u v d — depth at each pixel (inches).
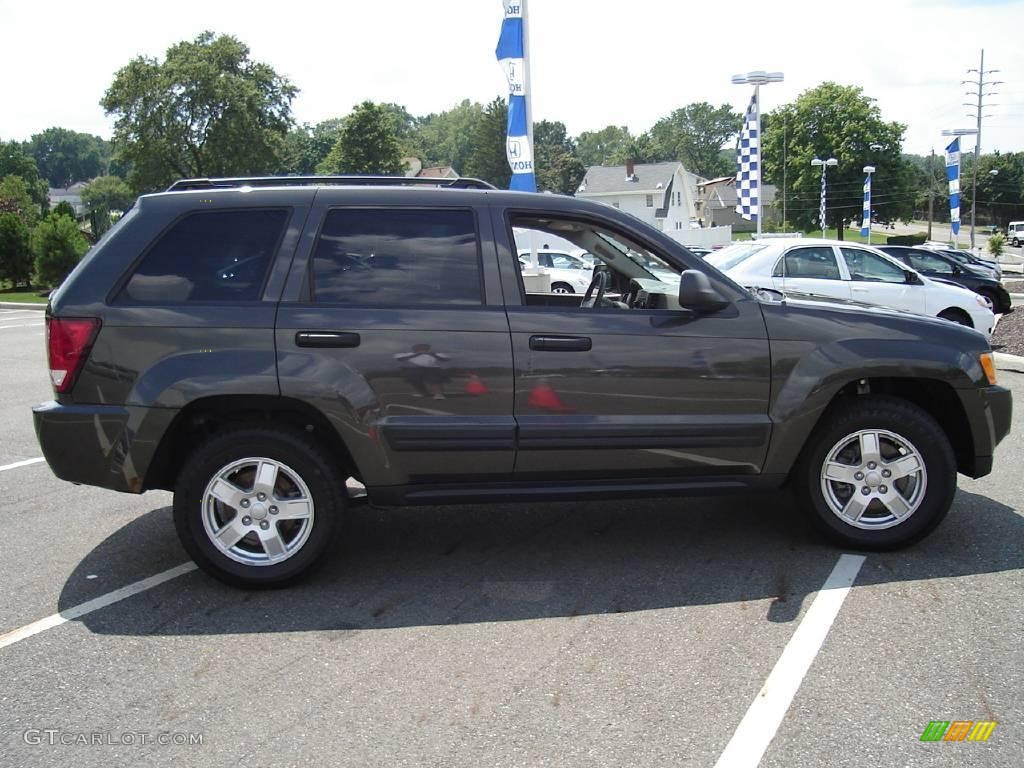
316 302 162.1
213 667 137.2
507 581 169.9
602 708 122.8
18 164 4156.0
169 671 136.0
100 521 212.5
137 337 158.4
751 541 188.5
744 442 169.8
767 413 170.4
